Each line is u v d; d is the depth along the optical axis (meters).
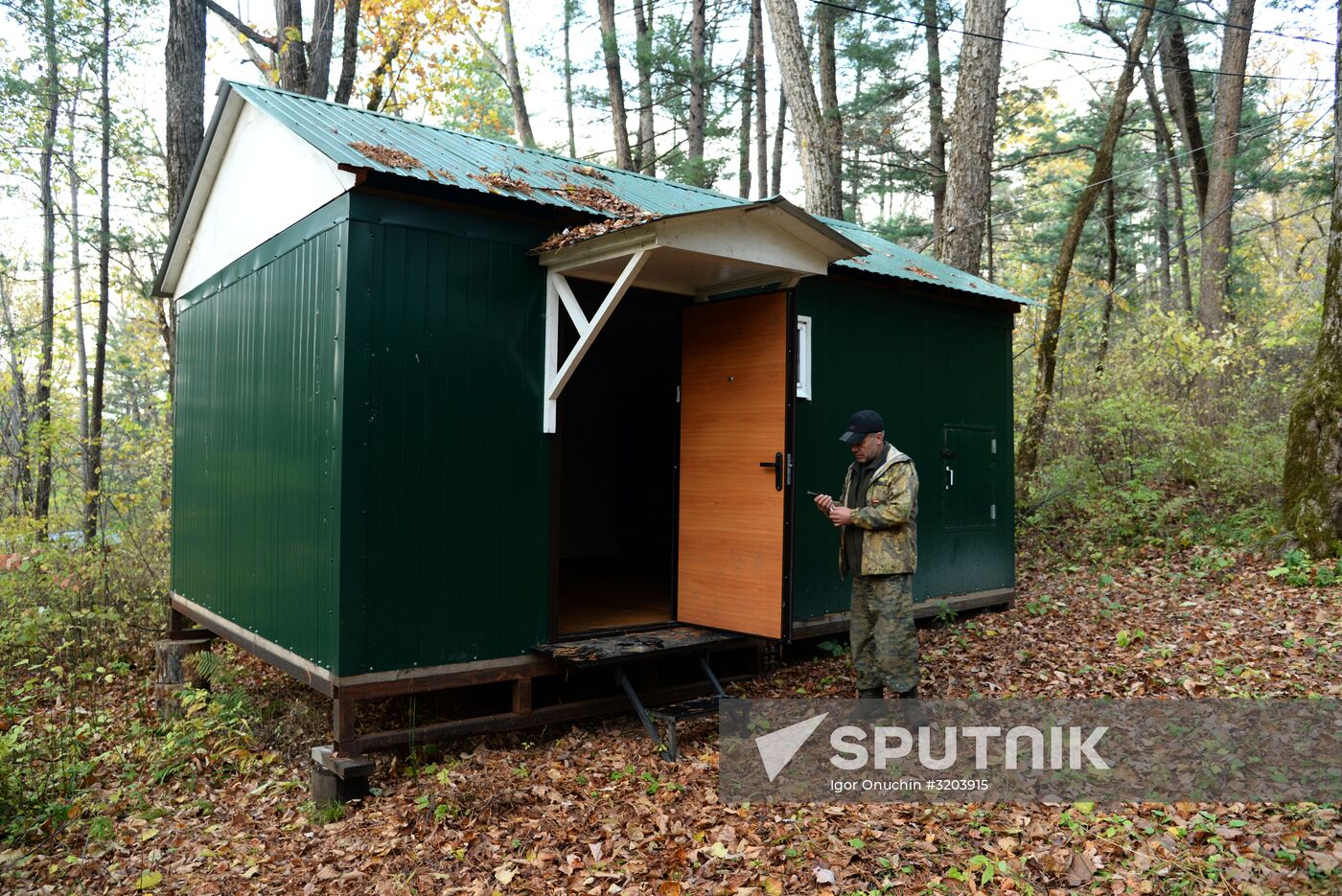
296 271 5.75
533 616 5.70
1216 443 11.32
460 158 6.16
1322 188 14.52
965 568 8.34
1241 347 11.71
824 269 6.00
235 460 6.81
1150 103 17.53
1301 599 7.23
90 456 12.52
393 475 5.15
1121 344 12.44
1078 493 11.19
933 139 18.97
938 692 6.05
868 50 18.22
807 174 12.62
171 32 10.02
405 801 4.81
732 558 6.25
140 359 18.75
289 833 4.61
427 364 5.29
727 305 6.35
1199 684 5.59
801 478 7.09
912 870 3.68
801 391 7.05
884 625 5.28
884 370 7.76
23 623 8.40
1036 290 16.47
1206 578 8.42
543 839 4.20
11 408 13.01
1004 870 3.60
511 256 5.66
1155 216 22.88
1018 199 24.42
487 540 5.51
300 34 11.53
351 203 5.05
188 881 4.13
